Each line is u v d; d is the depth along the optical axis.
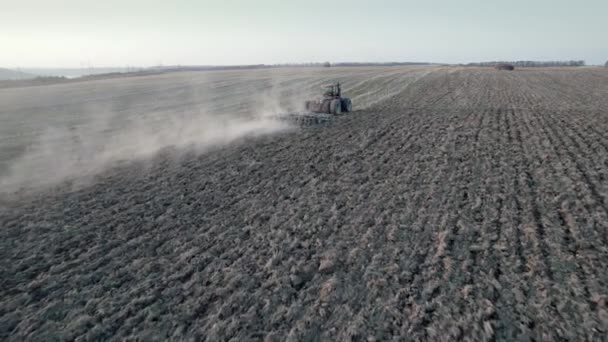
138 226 7.56
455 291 5.03
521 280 5.18
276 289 5.27
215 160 12.40
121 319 4.84
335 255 6.07
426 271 5.51
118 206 8.68
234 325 4.59
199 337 4.46
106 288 5.52
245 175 10.60
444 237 6.43
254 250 6.38
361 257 5.98
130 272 5.89
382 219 7.30
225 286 5.40
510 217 7.13
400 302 4.87
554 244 6.06
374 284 5.25
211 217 7.84
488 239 6.33
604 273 5.26
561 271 5.36
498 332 4.29
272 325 4.58
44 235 7.32
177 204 8.66
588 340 4.11
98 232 7.38
